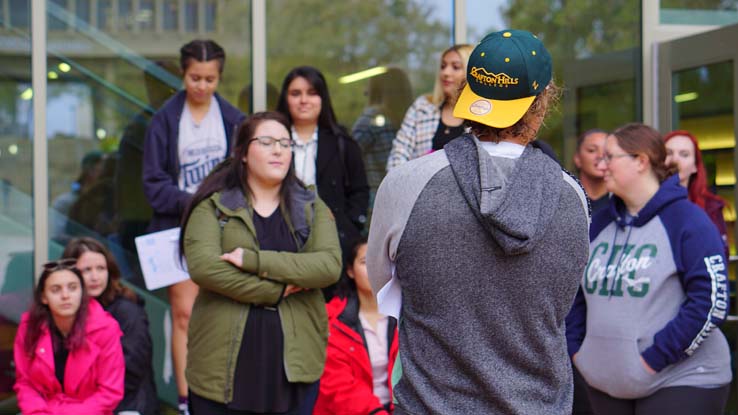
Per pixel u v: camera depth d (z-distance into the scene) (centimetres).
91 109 524
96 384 413
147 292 522
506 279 191
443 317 193
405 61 552
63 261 414
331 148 479
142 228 529
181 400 480
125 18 528
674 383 334
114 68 527
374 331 420
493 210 185
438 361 195
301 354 338
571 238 194
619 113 582
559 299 196
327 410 404
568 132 574
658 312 335
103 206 525
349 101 544
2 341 506
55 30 520
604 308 343
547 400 197
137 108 530
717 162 533
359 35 547
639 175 343
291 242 342
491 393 192
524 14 569
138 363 446
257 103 535
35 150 514
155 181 469
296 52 540
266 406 332
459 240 191
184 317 480
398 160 500
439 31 558
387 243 200
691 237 329
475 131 204
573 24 575
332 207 475
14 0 515
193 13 533
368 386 411
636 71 584
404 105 550
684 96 560
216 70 474
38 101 515
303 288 337
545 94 205
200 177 480
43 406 404
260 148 339
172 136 475
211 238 332
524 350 194
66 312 404
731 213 522
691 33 586
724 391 337
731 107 519
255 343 331
